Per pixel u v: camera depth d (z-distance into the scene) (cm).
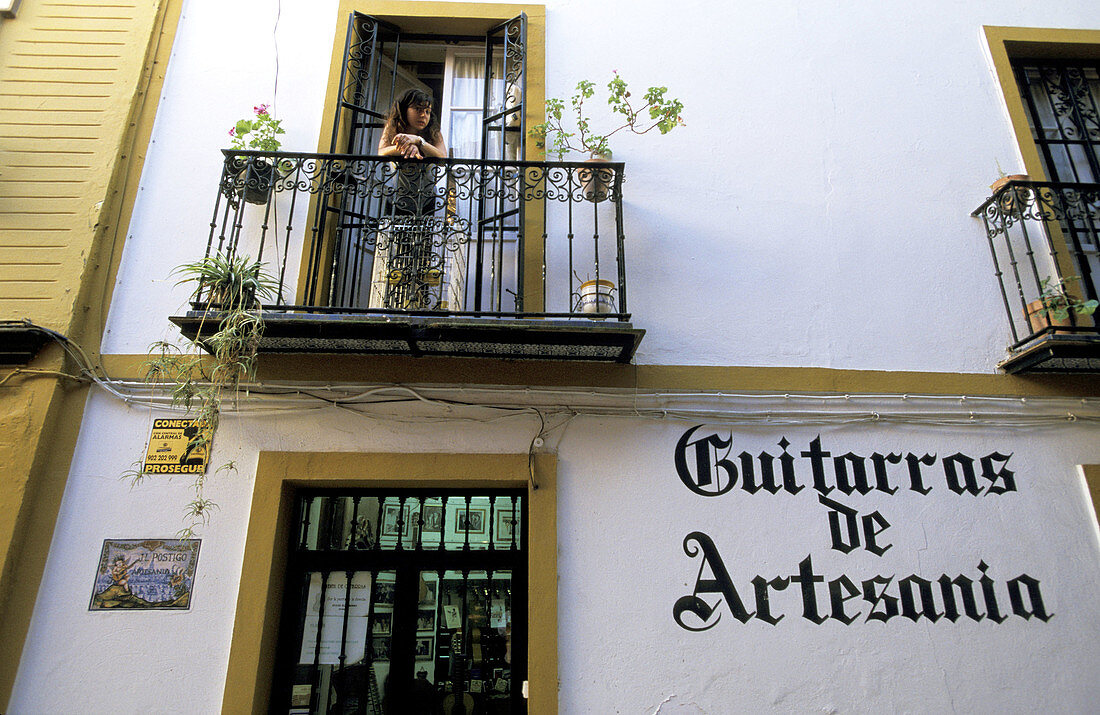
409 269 375
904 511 376
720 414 388
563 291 413
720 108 467
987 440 392
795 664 345
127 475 359
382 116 465
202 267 350
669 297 414
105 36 455
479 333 351
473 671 366
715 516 370
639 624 348
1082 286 441
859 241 435
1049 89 508
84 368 376
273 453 366
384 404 379
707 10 496
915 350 410
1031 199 438
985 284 429
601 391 388
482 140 474
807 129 464
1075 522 378
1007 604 361
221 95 452
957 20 504
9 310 378
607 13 491
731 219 437
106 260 400
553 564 353
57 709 318
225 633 335
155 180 425
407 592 375
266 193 410
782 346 406
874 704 339
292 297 404
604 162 391
